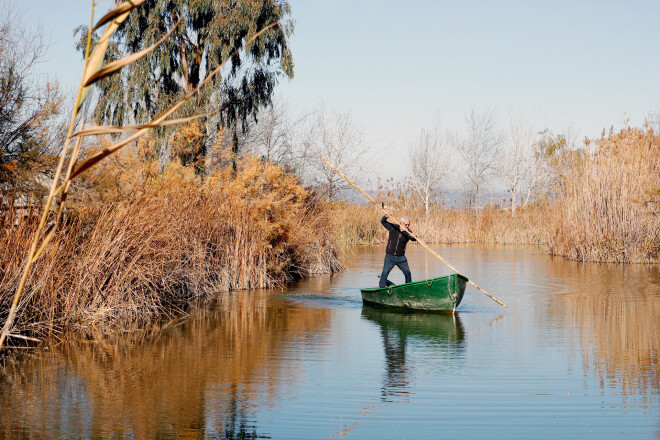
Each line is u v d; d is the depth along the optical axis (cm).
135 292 1197
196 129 1975
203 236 1580
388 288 1352
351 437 554
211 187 1711
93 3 199
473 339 1030
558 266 2411
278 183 1909
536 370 812
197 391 707
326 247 2242
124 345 954
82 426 583
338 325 1162
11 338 957
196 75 2172
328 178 3738
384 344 988
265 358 880
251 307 1374
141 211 1222
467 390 715
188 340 1003
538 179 5162
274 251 1852
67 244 1085
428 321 1211
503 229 4178
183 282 1454
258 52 2223
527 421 600
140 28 2159
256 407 646
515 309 1366
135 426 584
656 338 1028
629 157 2653
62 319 1050
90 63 199
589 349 945
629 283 1844
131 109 2191
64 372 786
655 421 600
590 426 587
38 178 1227
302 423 596
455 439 550
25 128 1212
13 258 975
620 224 2583
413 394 698
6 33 1212
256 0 2089
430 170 5288
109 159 1357
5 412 625
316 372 800
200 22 2180
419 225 4144
